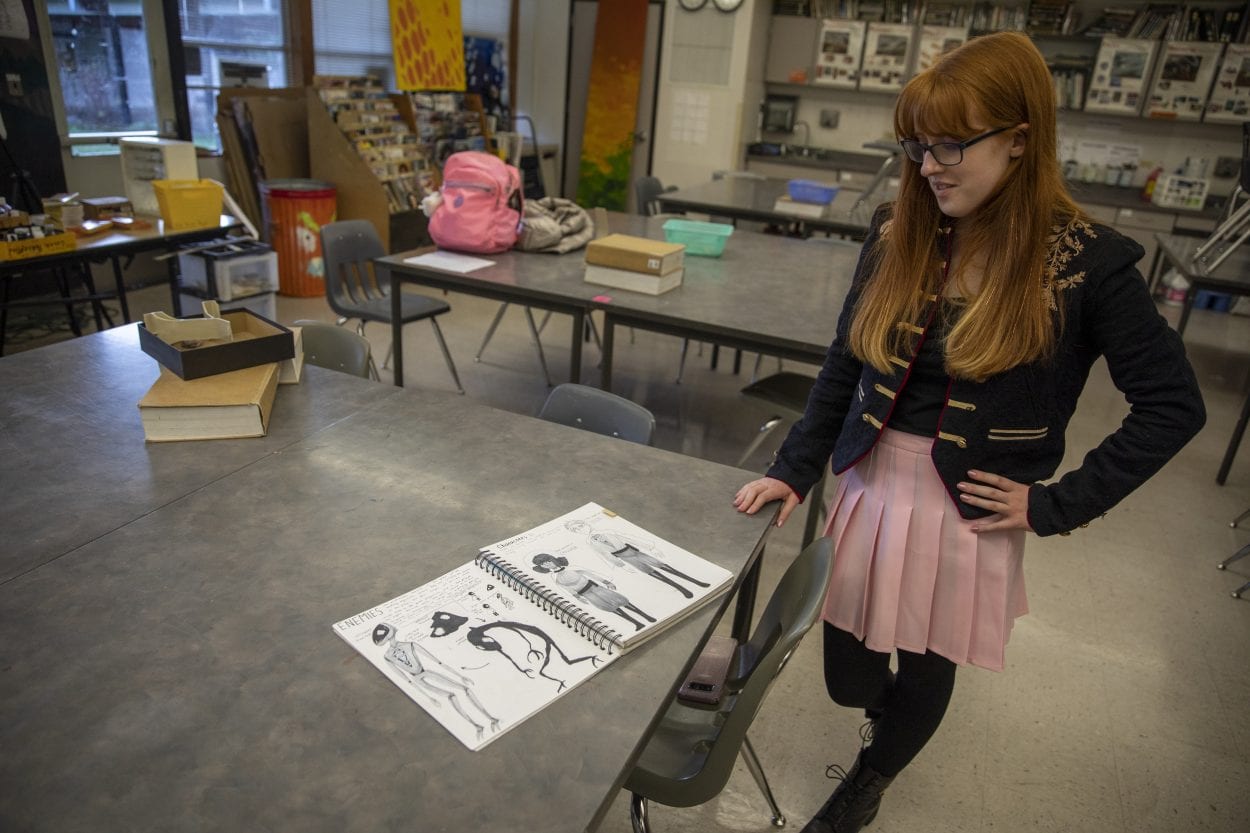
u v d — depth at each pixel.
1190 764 2.05
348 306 3.62
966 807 1.88
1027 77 1.11
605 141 7.93
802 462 1.55
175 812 0.83
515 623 1.14
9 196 4.41
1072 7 6.71
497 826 0.84
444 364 4.42
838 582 1.49
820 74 7.48
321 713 0.97
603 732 0.97
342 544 1.31
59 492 1.42
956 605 1.38
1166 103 6.50
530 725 0.97
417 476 1.55
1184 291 6.45
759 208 5.00
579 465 1.65
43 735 0.92
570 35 8.04
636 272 2.95
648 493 1.55
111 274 5.12
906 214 1.29
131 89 4.99
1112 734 2.13
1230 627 2.61
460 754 0.92
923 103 1.15
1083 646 2.48
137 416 1.73
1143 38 6.50
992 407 1.26
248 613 1.13
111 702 0.97
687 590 1.23
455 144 6.83
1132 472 1.19
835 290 3.19
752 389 2.93
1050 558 2.95
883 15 7.27
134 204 4.08
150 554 1.26
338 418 1.79
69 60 4.64
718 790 1.23
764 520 1.48
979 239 1.24
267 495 1.45
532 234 3.45
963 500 1.33
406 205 6.08
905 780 1.95
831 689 1.62
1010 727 2.14
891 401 1.36
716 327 2.65
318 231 5.25
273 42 5.81
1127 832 1.84
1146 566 2.93
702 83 7.52
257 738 0.93
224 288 4.06
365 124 5.83
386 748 0.92
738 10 7.16
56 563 1.22
